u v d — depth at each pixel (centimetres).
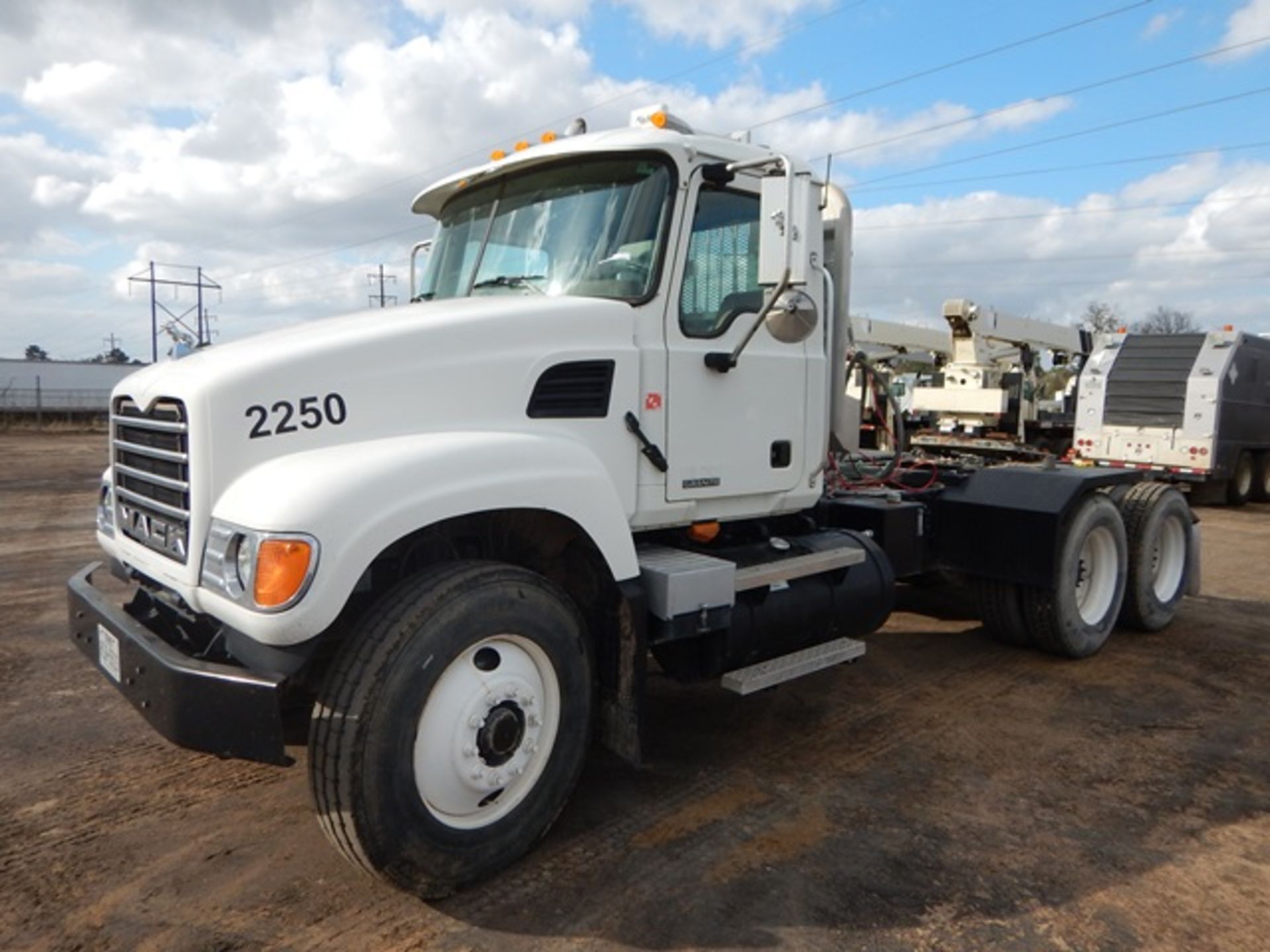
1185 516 634
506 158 397
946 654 562
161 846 316
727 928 272
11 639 557
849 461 570
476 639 278
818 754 404
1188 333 1447
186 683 261
